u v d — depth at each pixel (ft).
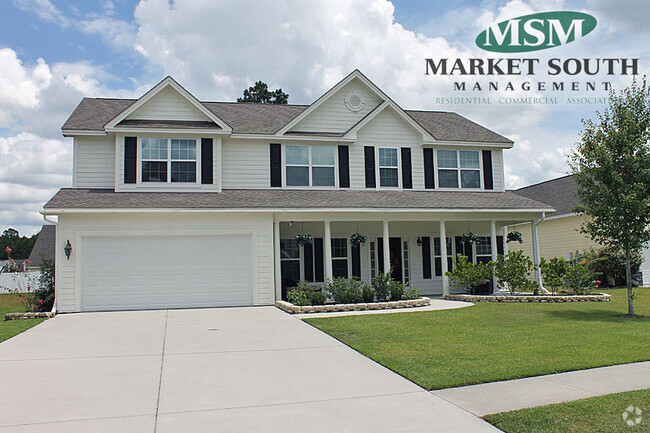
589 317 41.24
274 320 40.73
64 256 48.14
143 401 19.20
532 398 19.12
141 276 49.62
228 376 22.91
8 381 22.22
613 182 41.50
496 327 36.17
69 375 23.25
